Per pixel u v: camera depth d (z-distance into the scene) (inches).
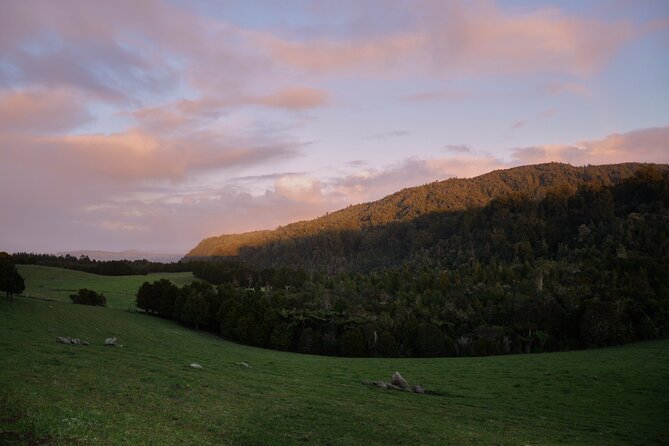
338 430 1070.4
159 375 1403.8
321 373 2362.2
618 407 1835.6
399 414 1362.0
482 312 5216.5
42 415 812.6
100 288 6048.2
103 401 995.3
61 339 1875.0
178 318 4717.0
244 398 1278.3
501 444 1130.7
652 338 4291.3
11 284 3437.5
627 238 7411.4
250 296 4906.5
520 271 7219.5
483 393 2052.2
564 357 3265.3
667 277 5644.7
